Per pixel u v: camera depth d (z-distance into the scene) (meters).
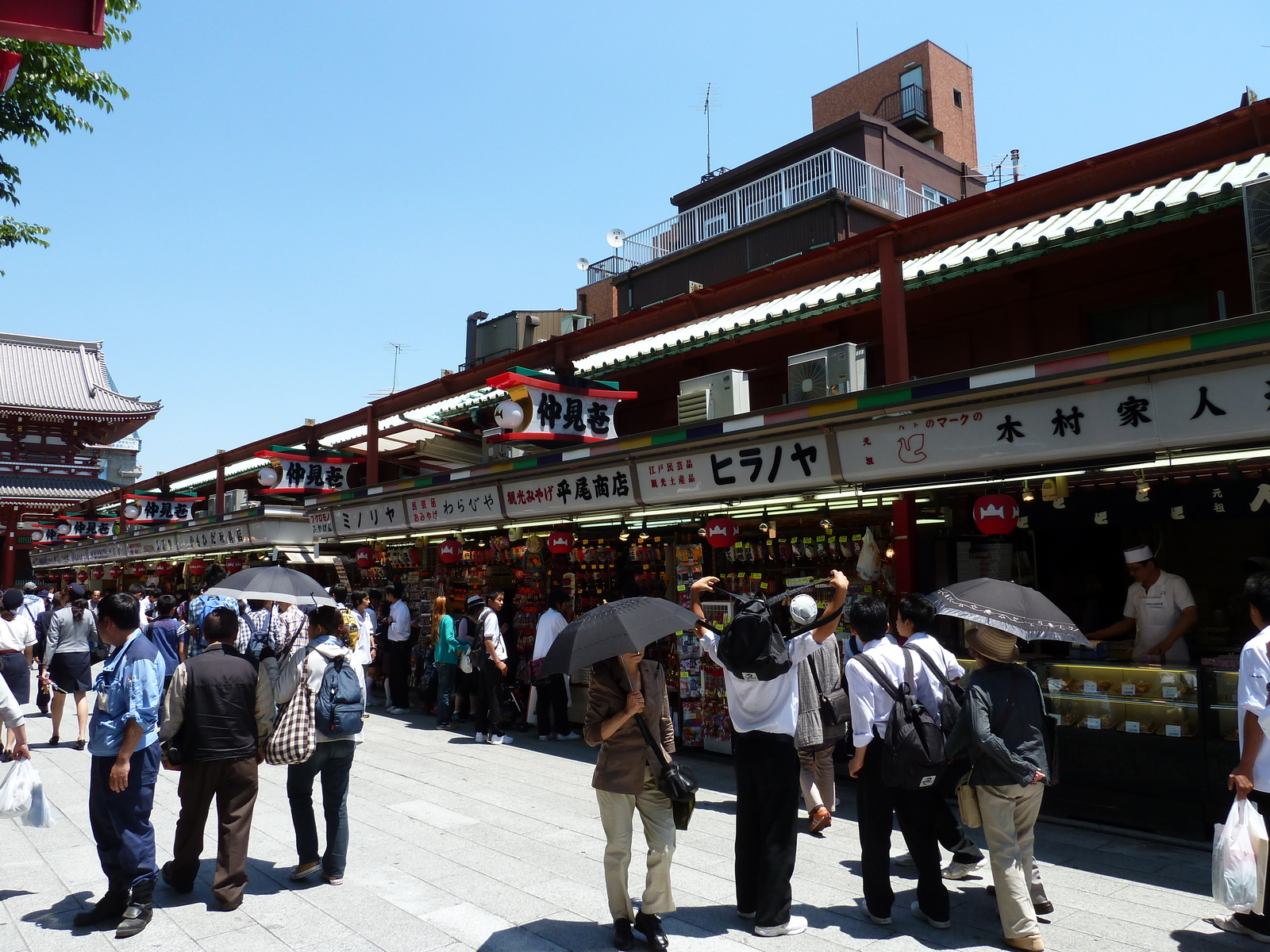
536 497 11.09
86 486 37.25
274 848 6.45
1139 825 6.59
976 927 4.89
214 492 25.20
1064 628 4.64
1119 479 8.14
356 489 14.37
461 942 4.71
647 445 9.36
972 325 10.48
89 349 41.16
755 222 18.88
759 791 4.87
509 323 27.08
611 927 4.91
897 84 27.95
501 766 9.34
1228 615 8.63
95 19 4.59
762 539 10.34
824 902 5.31
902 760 4.69
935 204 22.09
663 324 10.77
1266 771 4.50
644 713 4.66
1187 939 4.67
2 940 4.78
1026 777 4.50
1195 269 8.73
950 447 7.03
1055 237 7.75
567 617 11.72
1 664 10.42
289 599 5.78
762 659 4.65
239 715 5.36
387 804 7.66
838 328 11.42
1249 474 7.64
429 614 14.77
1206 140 6.60
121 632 5.22
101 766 5.09
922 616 5.59
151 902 4.99
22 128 10.31
